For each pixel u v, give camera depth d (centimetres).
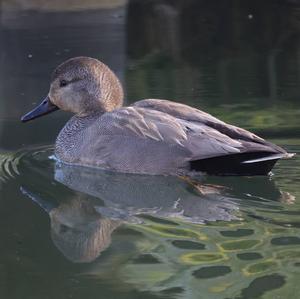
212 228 784
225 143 915
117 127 992
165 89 1420
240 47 1767
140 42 1819
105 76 1080
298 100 1312
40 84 1482
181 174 948
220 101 1325
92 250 746
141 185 951
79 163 1023
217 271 673
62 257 733
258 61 1616
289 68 1545
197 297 628
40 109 1113
